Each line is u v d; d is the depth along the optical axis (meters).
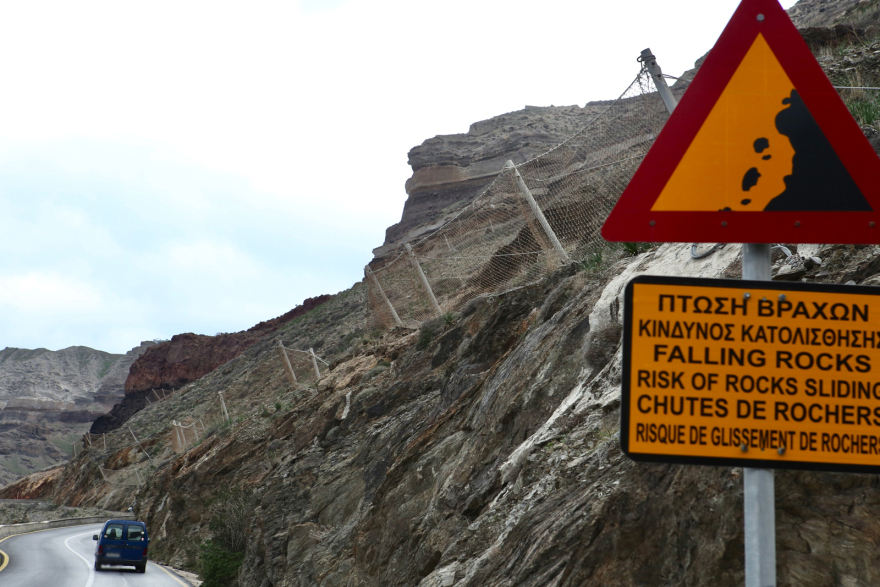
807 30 12.59
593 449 6.43
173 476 45.69
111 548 26.97
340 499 17.36
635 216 2.45
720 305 2.31
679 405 2.27
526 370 9.47
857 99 7.47
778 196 2.41
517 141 117.69
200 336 150.62
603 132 9.54
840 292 2.30
